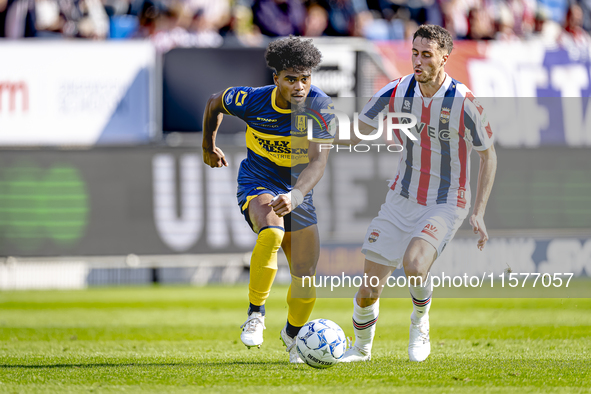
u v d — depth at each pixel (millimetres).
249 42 42344
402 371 13102
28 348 17234
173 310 26375
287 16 45094
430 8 47125
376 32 46156
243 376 12625
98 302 29078
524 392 11328
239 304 28234
